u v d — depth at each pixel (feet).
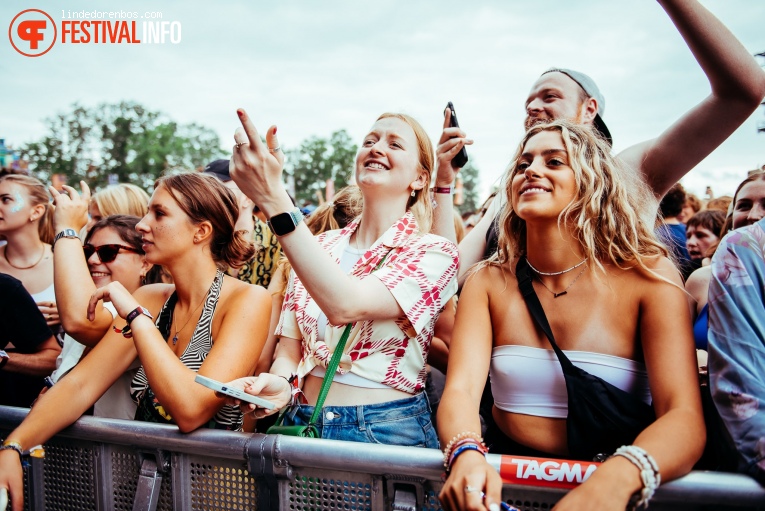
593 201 4.81
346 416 5.57
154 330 5.28
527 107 8.45
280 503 4.80
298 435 4.98
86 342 6.48
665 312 4.50
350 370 5.68
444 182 7.36
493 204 8.26
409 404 5.76
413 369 5.84
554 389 4.81
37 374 8.25
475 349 4.98
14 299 8.15
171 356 5.17
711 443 4.48
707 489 3.84
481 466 3.88
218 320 5.86
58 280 6.38
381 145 6.40
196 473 5.18
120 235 7.66
